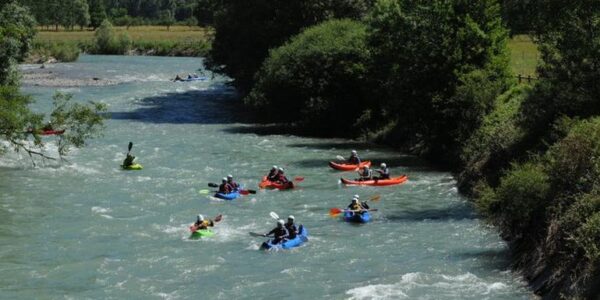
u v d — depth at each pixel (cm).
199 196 6600
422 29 8312
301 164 8294
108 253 4906
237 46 13412
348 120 10788
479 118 7706
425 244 5106
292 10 12750
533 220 4606
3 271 4519
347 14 12888
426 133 8575
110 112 12206
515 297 3981
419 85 8281
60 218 5762
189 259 4803
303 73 10944
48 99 13100
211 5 14762
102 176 7356
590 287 3419
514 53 12088
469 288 4162
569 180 4412
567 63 5603
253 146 9469
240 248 5062
